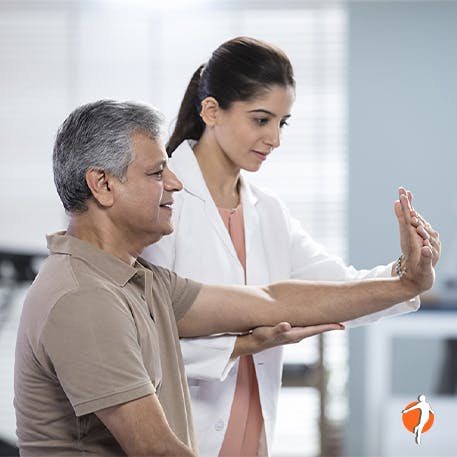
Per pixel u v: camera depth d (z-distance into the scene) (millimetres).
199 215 4590
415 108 11164
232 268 4598
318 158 11453
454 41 11164
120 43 11648
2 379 11070
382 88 11195
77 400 3221
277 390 4695
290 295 4324
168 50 11578
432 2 11156
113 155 3467
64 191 3562
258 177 11461
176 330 3828
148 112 3555
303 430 11055
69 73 11688
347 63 11242
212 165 4703
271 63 4352
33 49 11719
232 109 4410
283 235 4840
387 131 11164
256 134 4410
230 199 4805
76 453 3393
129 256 3672
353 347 11070
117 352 3230
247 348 4301
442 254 11047
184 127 4773
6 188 11727
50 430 3404
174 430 3609
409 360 11039
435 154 11125
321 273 4848
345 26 11391
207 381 4480
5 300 10234
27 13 11688
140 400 3244
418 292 4305
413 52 11180
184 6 11523
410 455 9016
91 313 3246
